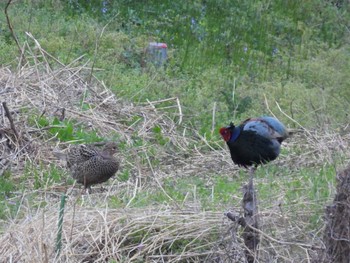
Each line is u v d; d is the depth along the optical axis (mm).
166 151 14594
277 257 10266
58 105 14891
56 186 12648
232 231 10102
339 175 9484
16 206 11688
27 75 15469
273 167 13562
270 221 10797
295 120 15914
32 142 13719
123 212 11055
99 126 14797
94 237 10508
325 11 22516
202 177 13508
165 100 15828
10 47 17000
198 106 16531
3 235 10617
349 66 19094
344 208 9328
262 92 17516
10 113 14016
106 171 12398
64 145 13930
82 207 11242
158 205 11484
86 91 15641
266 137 12609
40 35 18141
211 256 10453
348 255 9352
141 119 15438
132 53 18453
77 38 18297
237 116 16703
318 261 9625
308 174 12836
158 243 10625
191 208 11312
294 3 22656
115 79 16703
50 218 10781
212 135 15258
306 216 11086
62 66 16297
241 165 12961
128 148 14227
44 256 9836
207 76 18203
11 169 13172
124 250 10516
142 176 13297
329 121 16047
